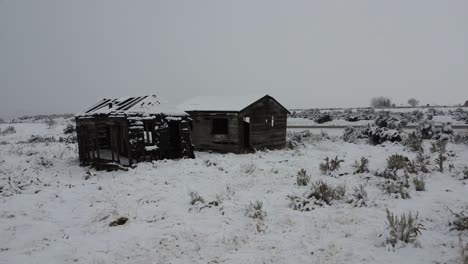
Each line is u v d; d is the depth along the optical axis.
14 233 7.16
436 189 9.03
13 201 9.23
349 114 45.03
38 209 8.62
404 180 9.91
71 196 9.59
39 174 12.51
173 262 5.66
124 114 12.92
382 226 6.64
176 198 9.16
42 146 21.36
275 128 19.38
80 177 12.38
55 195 9.74
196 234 6.75
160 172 11.98
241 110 16.59
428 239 5.87
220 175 11.65
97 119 14.02
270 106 18.84
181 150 14.84
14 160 14.88
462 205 7.51
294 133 24.83
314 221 7.18
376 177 10.70
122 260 5.80
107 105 15.84
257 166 13.11
